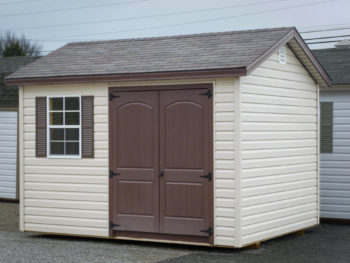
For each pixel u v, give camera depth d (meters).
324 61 14.55
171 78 10.20
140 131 10.70
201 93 10.19
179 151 10.38
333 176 13.50
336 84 13.17
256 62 9.96
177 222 10.41
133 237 10.82
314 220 12.27
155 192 10.58
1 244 10.84
